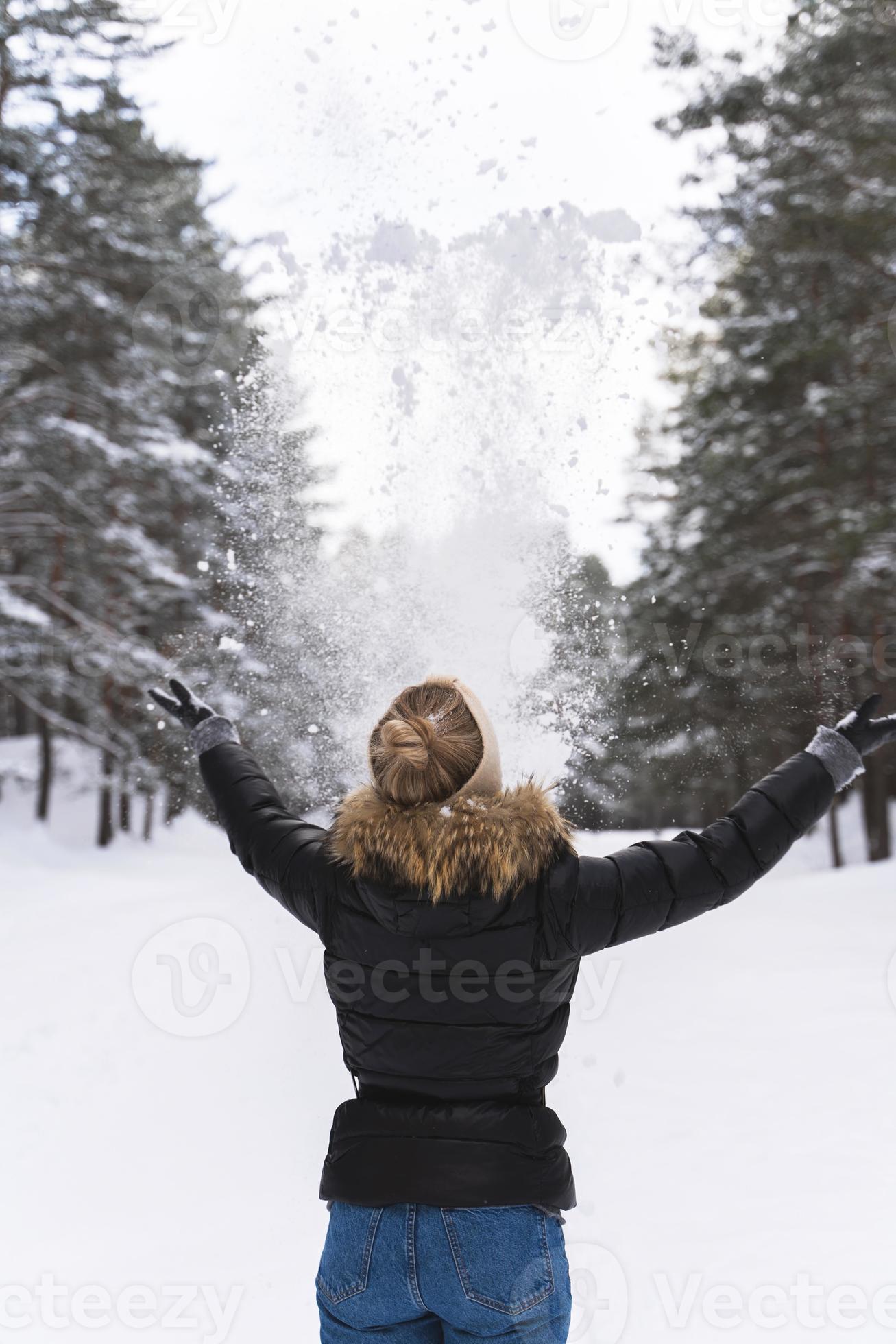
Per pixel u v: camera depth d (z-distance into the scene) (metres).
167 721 15.02
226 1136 4.57
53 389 20.55
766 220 15.62
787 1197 3.67
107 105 18.30
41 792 25.31
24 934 11.17
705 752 18.58
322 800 4.64
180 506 23.22
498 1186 1.55
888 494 17.64
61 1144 4.50
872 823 21.25
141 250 19.58
